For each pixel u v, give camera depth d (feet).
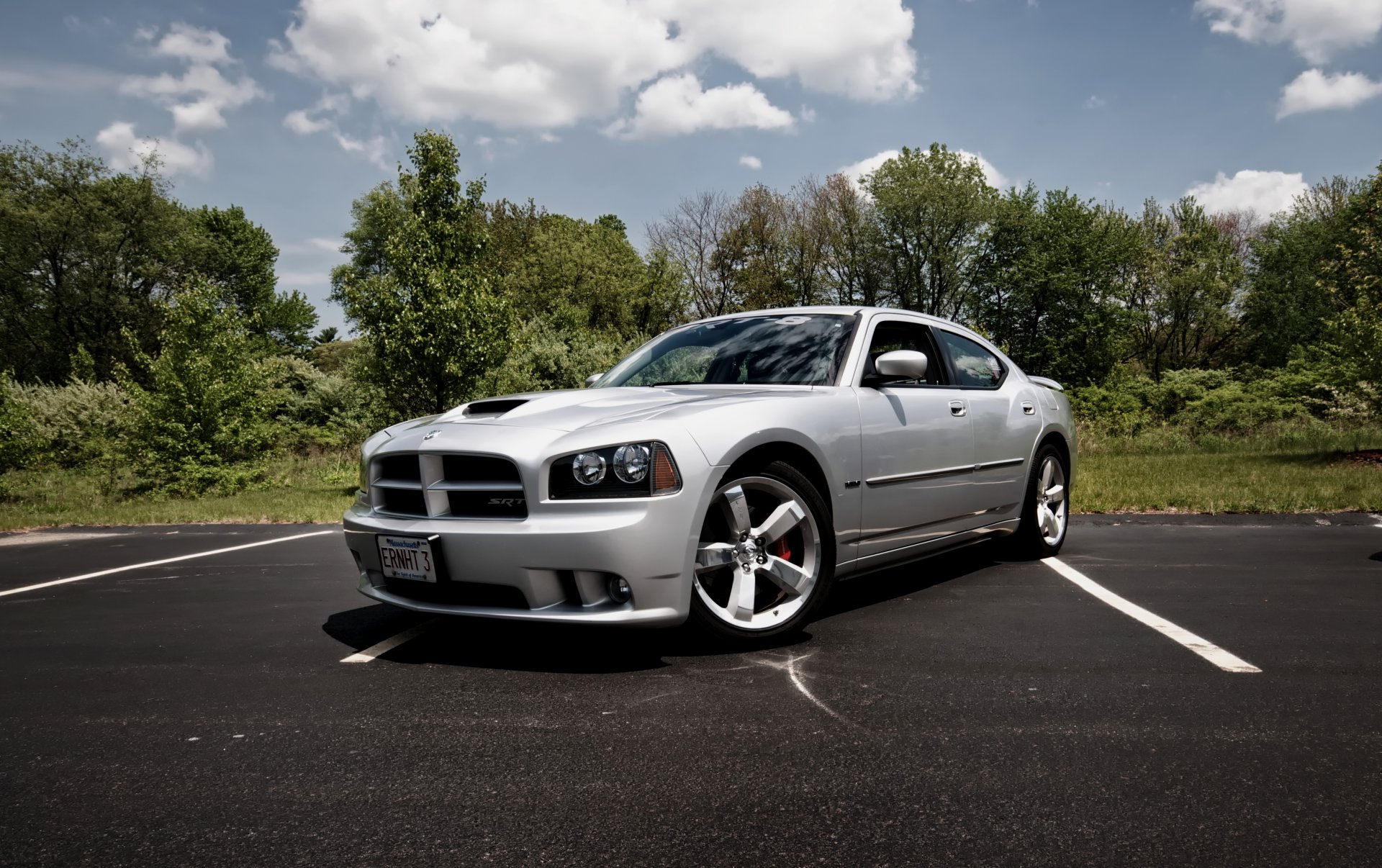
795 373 12.25
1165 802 6.04
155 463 47.98
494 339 42.19
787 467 10.57
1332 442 53.01
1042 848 5.39
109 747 7.66
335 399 82.64
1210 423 66.85
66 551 24.12
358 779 6.73
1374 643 10.31
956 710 8.03
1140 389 98.73
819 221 137.28
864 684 8.84
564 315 111.75
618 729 7.69
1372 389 43.09
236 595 15.43
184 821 6.06
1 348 123.75
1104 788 6.28
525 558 9.09
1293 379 75.72
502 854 5.43
